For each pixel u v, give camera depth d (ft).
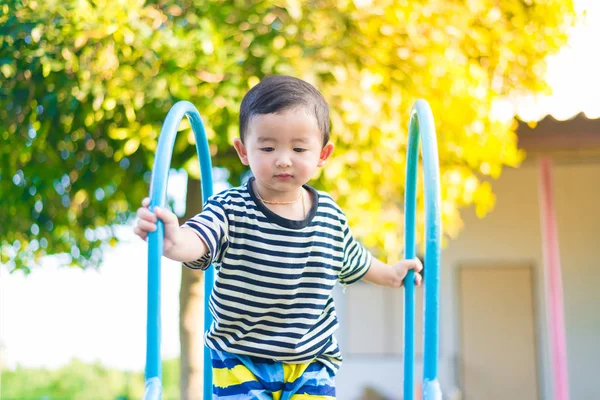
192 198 15.94
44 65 12.55
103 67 12.62
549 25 18.54
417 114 7.23
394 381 26.58
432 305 6.50
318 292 6.86
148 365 5.78
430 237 6.57
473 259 27.66
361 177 13.87
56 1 12.94
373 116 13.37
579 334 26.81
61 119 13.33
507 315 27.37
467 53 16.12
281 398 6.84
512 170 27.66
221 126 12.85
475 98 14.49
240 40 13.24
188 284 16.49
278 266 6.69
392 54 13.79
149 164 13.46
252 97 6.64
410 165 8.08
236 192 6.89
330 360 7.12
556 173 27.35
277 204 6.88
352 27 13.58
